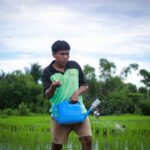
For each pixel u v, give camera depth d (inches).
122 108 1731.1
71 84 314.7
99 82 2361.0
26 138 634.2
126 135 624.4
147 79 3307.1
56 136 325.1
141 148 517.7
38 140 596.7
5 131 740.7
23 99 3225.9
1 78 3435.0
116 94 1929.1
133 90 3262.8
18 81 3363.7
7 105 3233.3
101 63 3193.9
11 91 3245.6
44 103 2994.6
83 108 318.0
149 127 964.0
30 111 2861.7
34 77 4874.5
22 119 1758.1
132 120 1376.7
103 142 550.9
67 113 310.5
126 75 3326.8
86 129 319.6
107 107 1190.9
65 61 315.0
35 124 1282.0
